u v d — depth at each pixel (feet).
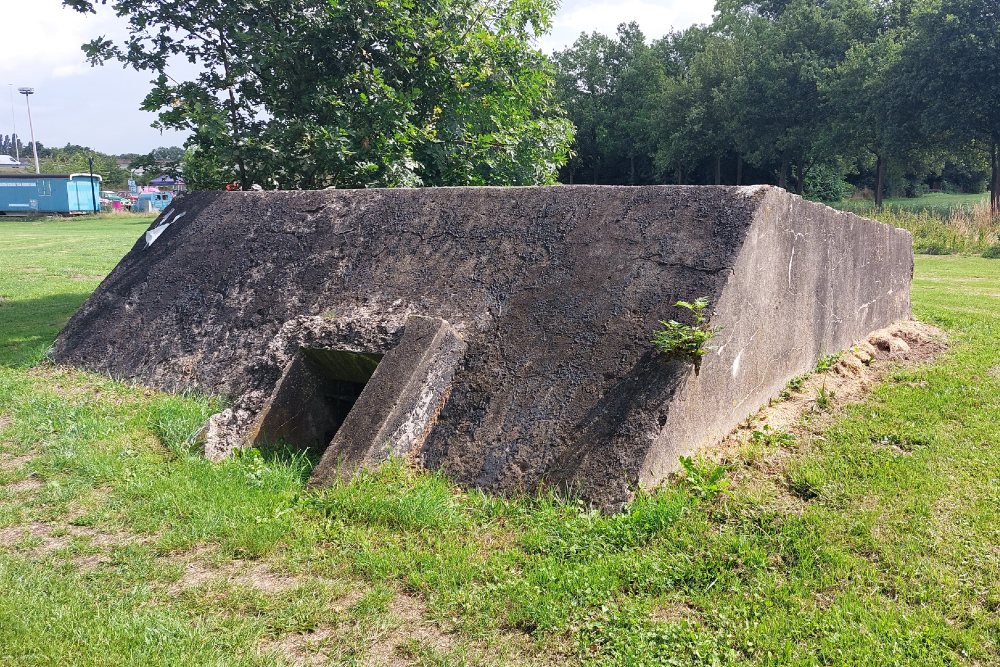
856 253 23.61
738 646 9.07
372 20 28.50
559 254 16.19
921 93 102.68
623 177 203.10
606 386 13.67
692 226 15.39
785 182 142.61
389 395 14.29
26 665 8.91
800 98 128.88
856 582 10.36
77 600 10.28
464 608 9.96
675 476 13.17
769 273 16.61
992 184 106.32
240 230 22.67
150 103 28.43
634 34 190.90
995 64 94.68
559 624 9.53
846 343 23.24
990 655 8.84
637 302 14.61
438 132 30.89
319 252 20.22
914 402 18.16
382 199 20.47
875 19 127.34
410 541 11.71
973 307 34.68
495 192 18.49
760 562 10.78
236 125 29.01
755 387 16.79
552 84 36.32
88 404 18.78
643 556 10.95
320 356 16.81
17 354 25.03
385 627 9.62
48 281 47.55
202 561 11.44
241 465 14.61
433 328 15.15
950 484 13.30
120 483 14.21
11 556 11.65
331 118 28.76
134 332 21.98
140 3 28.09
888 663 8.63
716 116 146.51
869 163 136.77
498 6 32.65
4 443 16.48
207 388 18.78
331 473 13.65
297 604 10.12
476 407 14.61
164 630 9.51
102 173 261.44
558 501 12.54
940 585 10.23
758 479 13.58
